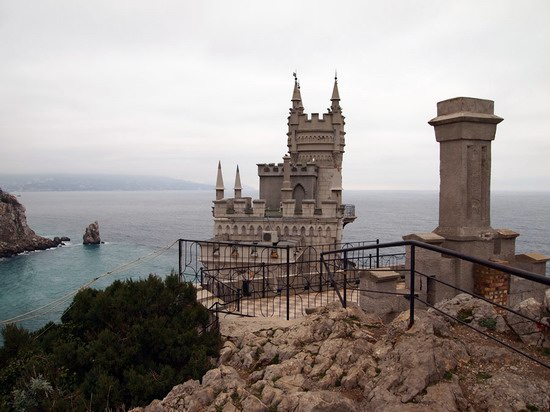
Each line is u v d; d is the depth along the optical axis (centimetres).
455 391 546
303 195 3819
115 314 987
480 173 1088
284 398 596
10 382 851
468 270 1072
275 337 871
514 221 13575
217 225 3234
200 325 1026
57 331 988
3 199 9494
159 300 1035
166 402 694
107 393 796
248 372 791
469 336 720
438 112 1125
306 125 4025
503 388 546
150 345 941
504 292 1060
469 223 1079
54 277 6588
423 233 1070
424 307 1036
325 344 730
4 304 5106
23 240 9294
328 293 1440
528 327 696
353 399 592
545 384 555
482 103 1073
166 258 7762
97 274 6738
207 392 675
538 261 1094
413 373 569
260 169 3906
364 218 17412
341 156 4084
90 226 10375
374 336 770
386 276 976
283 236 3162
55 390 811
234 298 1394
